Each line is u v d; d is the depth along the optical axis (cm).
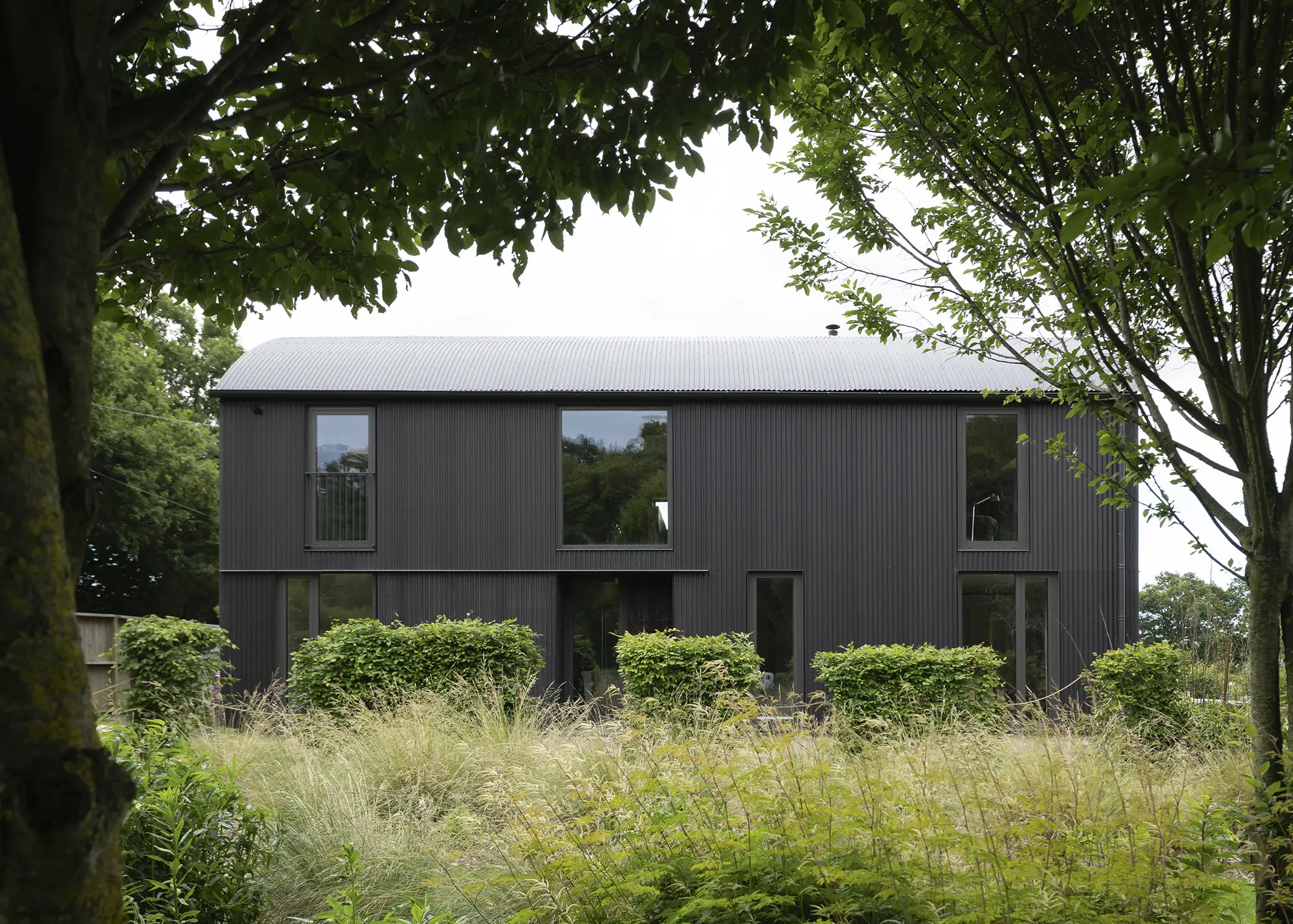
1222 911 316
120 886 147
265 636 1344
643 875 318
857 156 468
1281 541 328
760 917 311
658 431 1380
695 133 322
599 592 1416
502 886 443
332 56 262
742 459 1364
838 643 1340
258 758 677
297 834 530
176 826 359
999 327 464
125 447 2370
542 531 1357
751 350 1476
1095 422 1338
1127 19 323
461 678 977
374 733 748
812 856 324
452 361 1423
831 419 1366
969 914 276
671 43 291
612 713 922
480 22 293
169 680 1048
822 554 1352
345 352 1452
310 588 1361
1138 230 354
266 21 250
